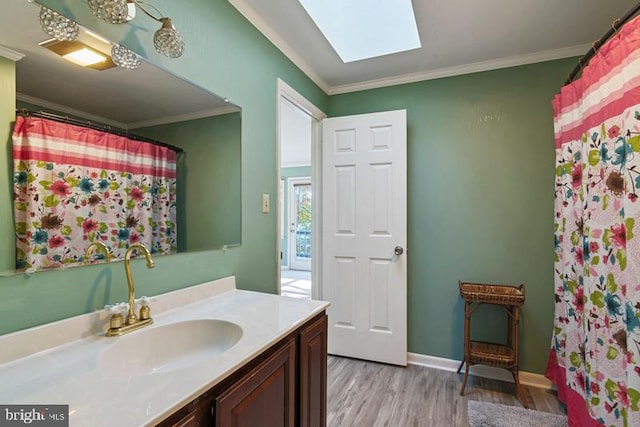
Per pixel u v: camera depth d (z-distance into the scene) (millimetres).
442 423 1744
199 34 1410
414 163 2488
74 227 983
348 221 2541
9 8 841
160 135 1261
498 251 2277
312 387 1248
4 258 824
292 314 1208
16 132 853
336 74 2457
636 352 1116
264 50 1859
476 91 2326
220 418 774
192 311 1239
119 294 1100
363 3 2084
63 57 954
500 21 1784
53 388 692
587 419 1462
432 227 2441
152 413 613
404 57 2195
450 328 2391
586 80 1472
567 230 1730
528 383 2162
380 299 2459
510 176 2248
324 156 2605
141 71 1181
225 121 1568
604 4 1635
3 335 810
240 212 1680
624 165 1188
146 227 1208
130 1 1028
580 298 1624
